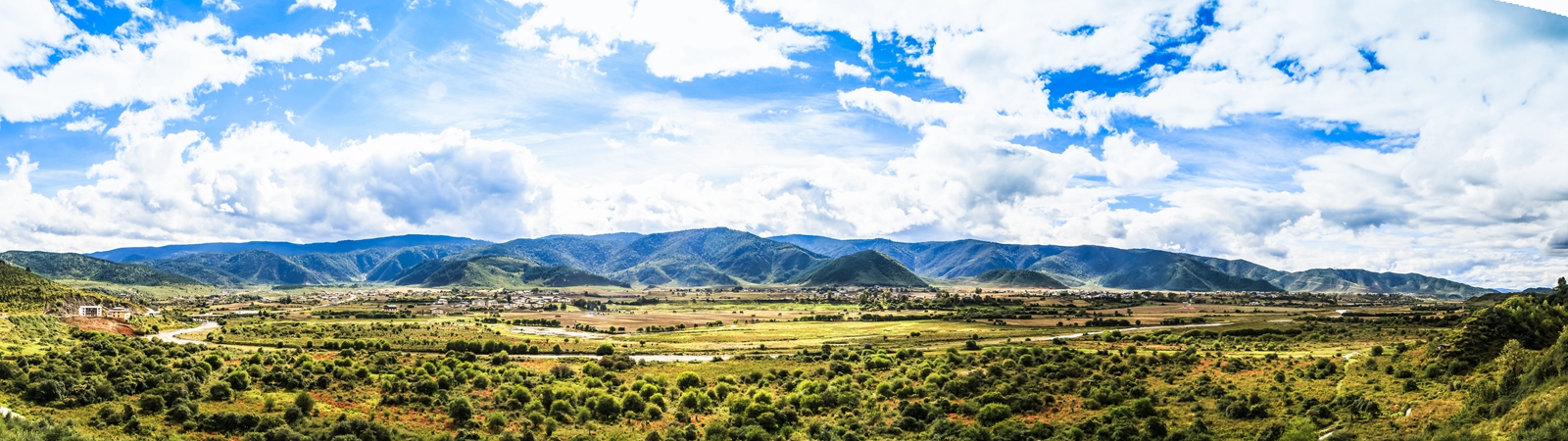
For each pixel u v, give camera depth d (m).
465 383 109.56
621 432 84.06
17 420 67.12
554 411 91.19
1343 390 82.88
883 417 87.88
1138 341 173.50
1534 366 70.00
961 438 77.12
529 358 159.38
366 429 75.44
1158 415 80.06
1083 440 74.44
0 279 190.50
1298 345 144.38
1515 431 60.22
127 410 76.06
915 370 116.12
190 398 81.88
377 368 123.56
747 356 161.88
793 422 88.38
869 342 192.62
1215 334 181.12
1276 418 75.19
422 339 193.50
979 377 102.75
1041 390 93.62
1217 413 79.50
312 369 112.19
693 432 83.50
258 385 95.81
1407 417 70.31
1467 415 67.94
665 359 160.38
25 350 117.25
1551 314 89.06
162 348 127.56
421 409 89.31
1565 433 55.41
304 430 75.12
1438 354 86.06
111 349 116.50
